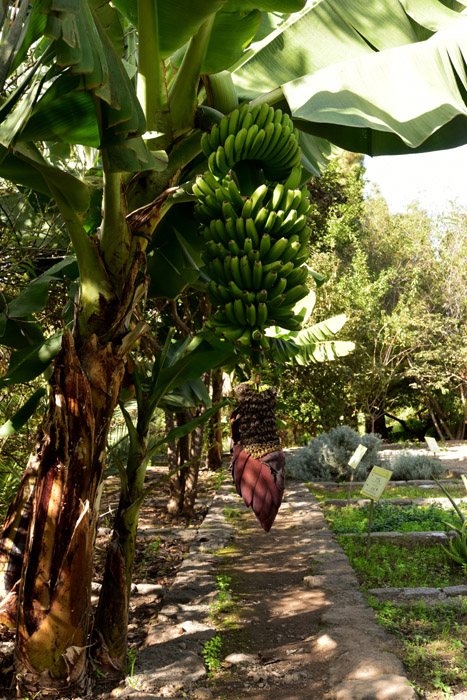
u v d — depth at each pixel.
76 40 1.91
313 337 8.07
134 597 5.60
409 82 3.18
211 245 2.62
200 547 7.21
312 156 4.34
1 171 2.85
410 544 7.41
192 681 3.84
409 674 4.02
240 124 2.75
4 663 3.83
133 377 3.93
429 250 21.86
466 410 21.22
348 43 3.74
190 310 8.73
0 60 2.19
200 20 2.65
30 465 4.38
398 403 22.97
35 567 3.44
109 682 3.79
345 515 9.00
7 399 6.07
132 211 3.38
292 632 4.77
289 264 2.51
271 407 2.82
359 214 19.44
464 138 3.84
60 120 2.47
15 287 5.78
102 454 3.47
